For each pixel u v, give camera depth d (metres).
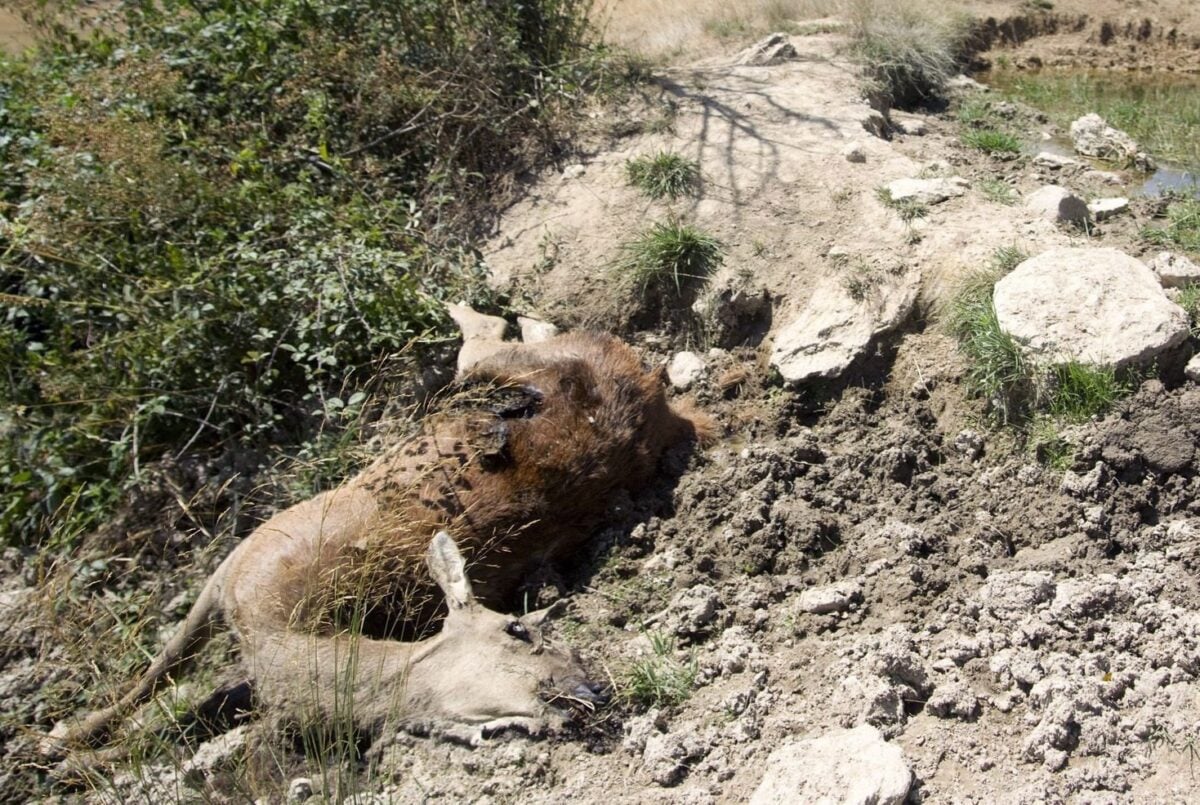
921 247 6.17
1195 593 4.51
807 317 6.02
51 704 4.75
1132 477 5.02
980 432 5.42
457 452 5.02
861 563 4.87
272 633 4.41
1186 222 6.53
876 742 3.91
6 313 5.97
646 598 4.91
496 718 4.23
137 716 4.51
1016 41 11.30
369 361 6.01
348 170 7.12
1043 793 3.76
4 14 11.68
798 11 10.43
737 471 5.40
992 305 5.61
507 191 7.38
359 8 7.82
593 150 7.55
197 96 7.29
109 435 5.64
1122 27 11.31
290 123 7.33
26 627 5.04
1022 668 4.21
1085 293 5.46
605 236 6.80
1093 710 4.02
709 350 6.25
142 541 5.41
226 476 5.62
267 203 6.48
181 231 6.25
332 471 5.41
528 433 5.15
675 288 6.45
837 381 5.80
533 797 4.07
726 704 4.29
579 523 5.21
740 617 4.74
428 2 7.83
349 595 4.50
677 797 3.95
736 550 5.06
